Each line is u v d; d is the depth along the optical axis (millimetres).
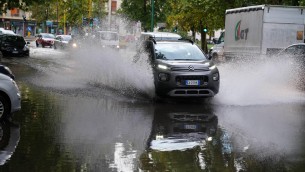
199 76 12227
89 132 8367
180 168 6145
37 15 75562
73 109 10984
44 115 10047
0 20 81375
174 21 44469
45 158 6543
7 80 9203
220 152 7074
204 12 34656
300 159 6770
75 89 14961
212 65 12727
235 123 9523
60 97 13016
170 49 13609
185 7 36094
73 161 6414
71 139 7781
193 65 12383
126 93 13891
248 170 6137
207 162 6473
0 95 9148
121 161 6449
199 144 7582
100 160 6488
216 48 29234
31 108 10953
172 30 48000
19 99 9344
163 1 44469
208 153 6988
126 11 45375
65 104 11742
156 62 12906
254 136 8297
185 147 7352
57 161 6398
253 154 6996
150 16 44344
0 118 9164
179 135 8273
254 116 10438
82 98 12914
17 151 6902
